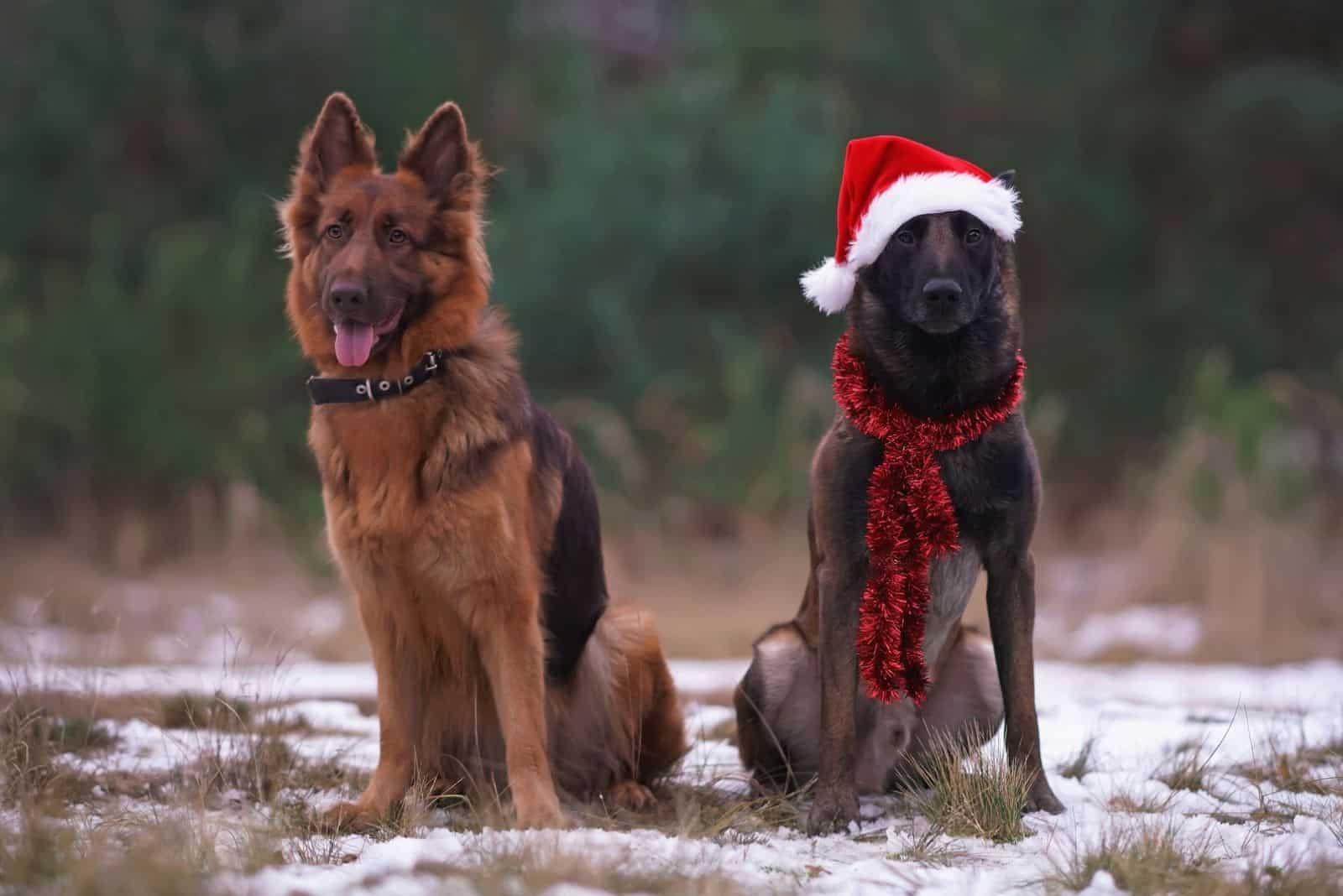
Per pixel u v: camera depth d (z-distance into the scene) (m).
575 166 21.62
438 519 5.22
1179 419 20.00
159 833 4.39
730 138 21.52
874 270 5.48
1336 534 16.03
